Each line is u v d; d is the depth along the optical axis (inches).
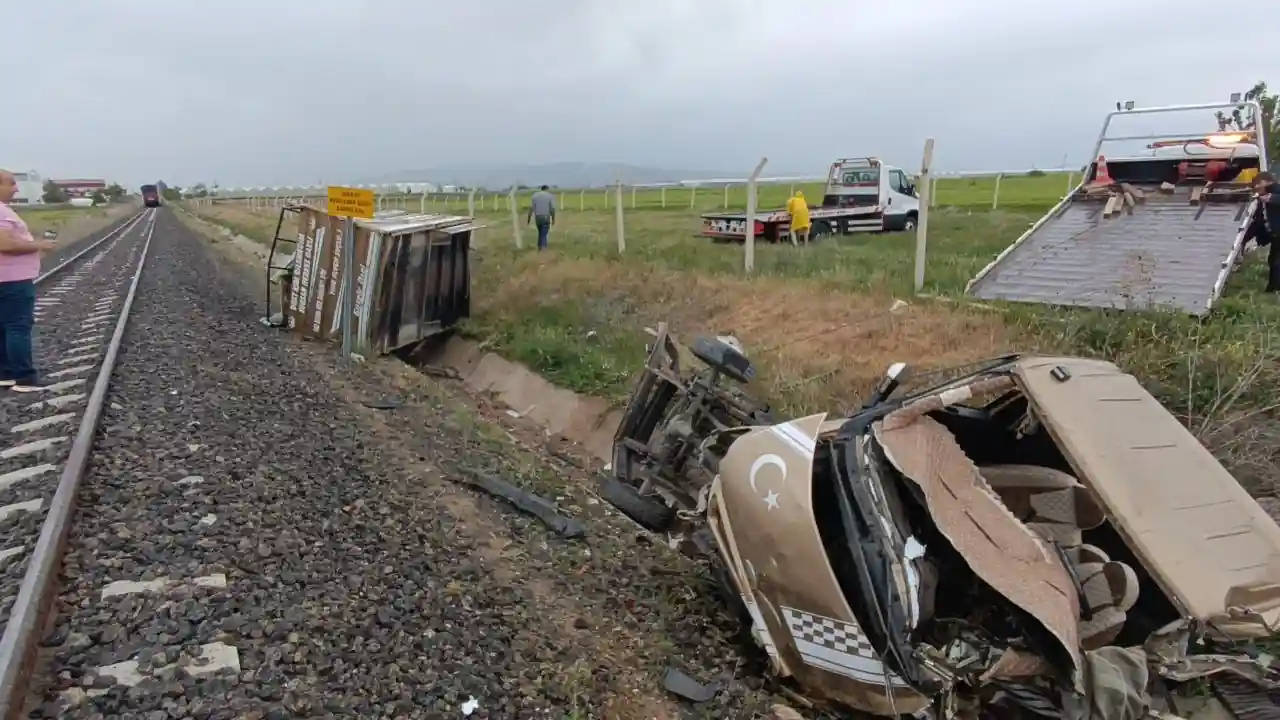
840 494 175.6
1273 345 321.1
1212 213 448.8
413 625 197.0
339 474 293.3
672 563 261.0
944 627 166.7
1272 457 269.0
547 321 570.6
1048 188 1707.7
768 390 369.7
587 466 379.9
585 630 212.5
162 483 267.1
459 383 540.1
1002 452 216.5
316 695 165.8
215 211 3046.3
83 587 201.8
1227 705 163.9
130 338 512.4
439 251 584.4
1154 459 185.2
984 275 463.2
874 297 467.5
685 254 722.8
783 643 184.9
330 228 560.4
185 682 165.2
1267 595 167.6
